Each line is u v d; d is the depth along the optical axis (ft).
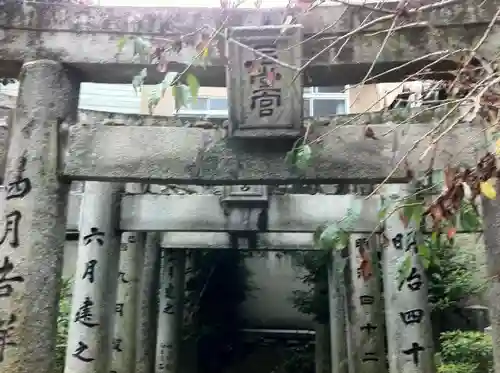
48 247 18.33
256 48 17.79
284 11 17.35
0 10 19.48
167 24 18.99
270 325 66.23
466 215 15.60
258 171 18.53
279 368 61.82
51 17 19.40
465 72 15.12
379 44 18.33
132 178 18.75
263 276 67.87
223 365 62.18
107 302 31.94
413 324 27.86
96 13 19.34
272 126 17.79
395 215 29.40
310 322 66.23
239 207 34.47
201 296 59.06
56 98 19.12
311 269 55.16
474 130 17.97
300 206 34.60
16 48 19.30
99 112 24.94
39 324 17.72
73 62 19.21
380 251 35.01
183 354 55.72
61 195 18.89
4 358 17.35
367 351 37.45
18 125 18.94
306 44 18.43
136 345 39.40
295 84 17.75
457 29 18.03
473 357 32.96
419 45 18.13
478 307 41.37
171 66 18.71
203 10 18.93
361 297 38.27
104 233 32.68
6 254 18.13
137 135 19.02
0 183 19.80
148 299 44.29
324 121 18.93
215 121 19.92
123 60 19.04
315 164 18.42
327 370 54.13
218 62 18.63
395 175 18.12
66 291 45.73
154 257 44.80
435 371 27.73
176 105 14.34
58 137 18.97
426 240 28.76
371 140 18.51
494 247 16.99
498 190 16.74
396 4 17.92
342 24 18.47
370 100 53.62
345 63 18.35
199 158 18.71
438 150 18.04
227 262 60.49
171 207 34.60
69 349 30.76
